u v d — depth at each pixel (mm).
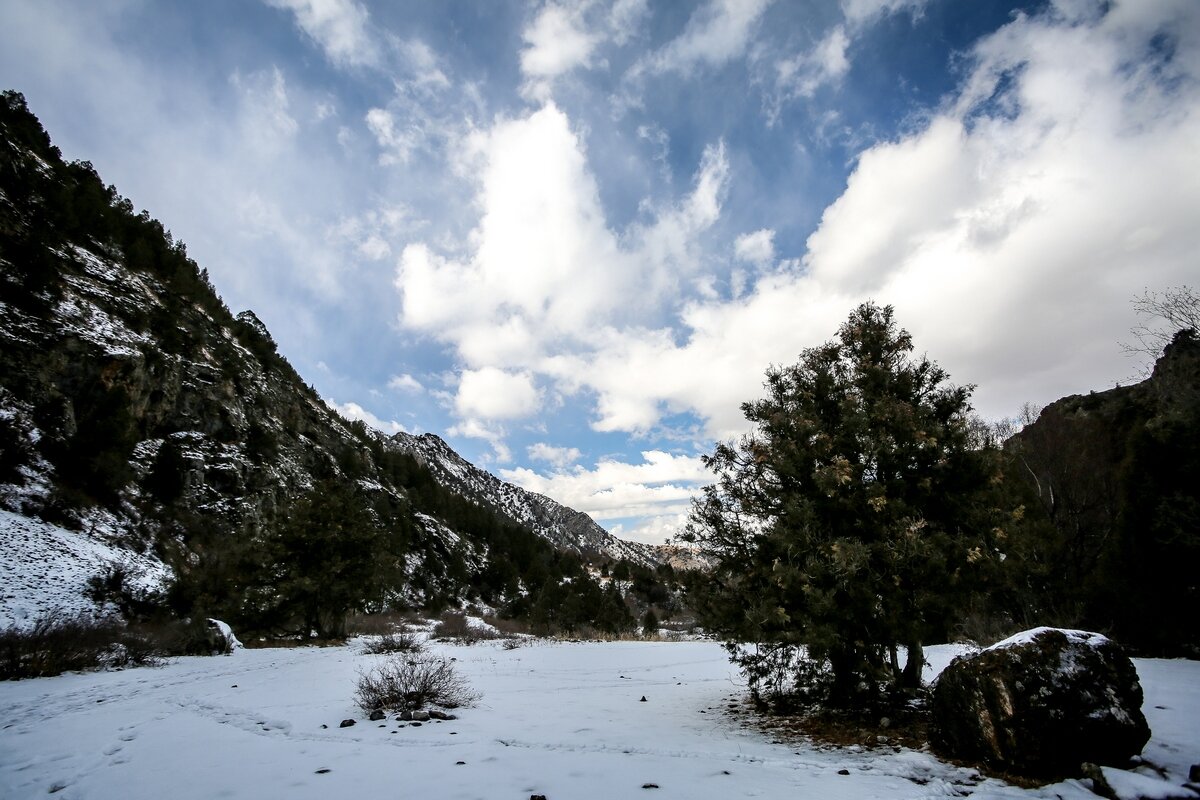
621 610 43625
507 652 22391
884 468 7945
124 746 6387
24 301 37188
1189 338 14305
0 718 8133
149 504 38594
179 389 50344
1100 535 19375
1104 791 4625
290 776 5113
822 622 7082
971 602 7504
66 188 59594
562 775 5176
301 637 25703
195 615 20484
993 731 5266
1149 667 10453
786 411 8703
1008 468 8125
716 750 6246
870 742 6523
